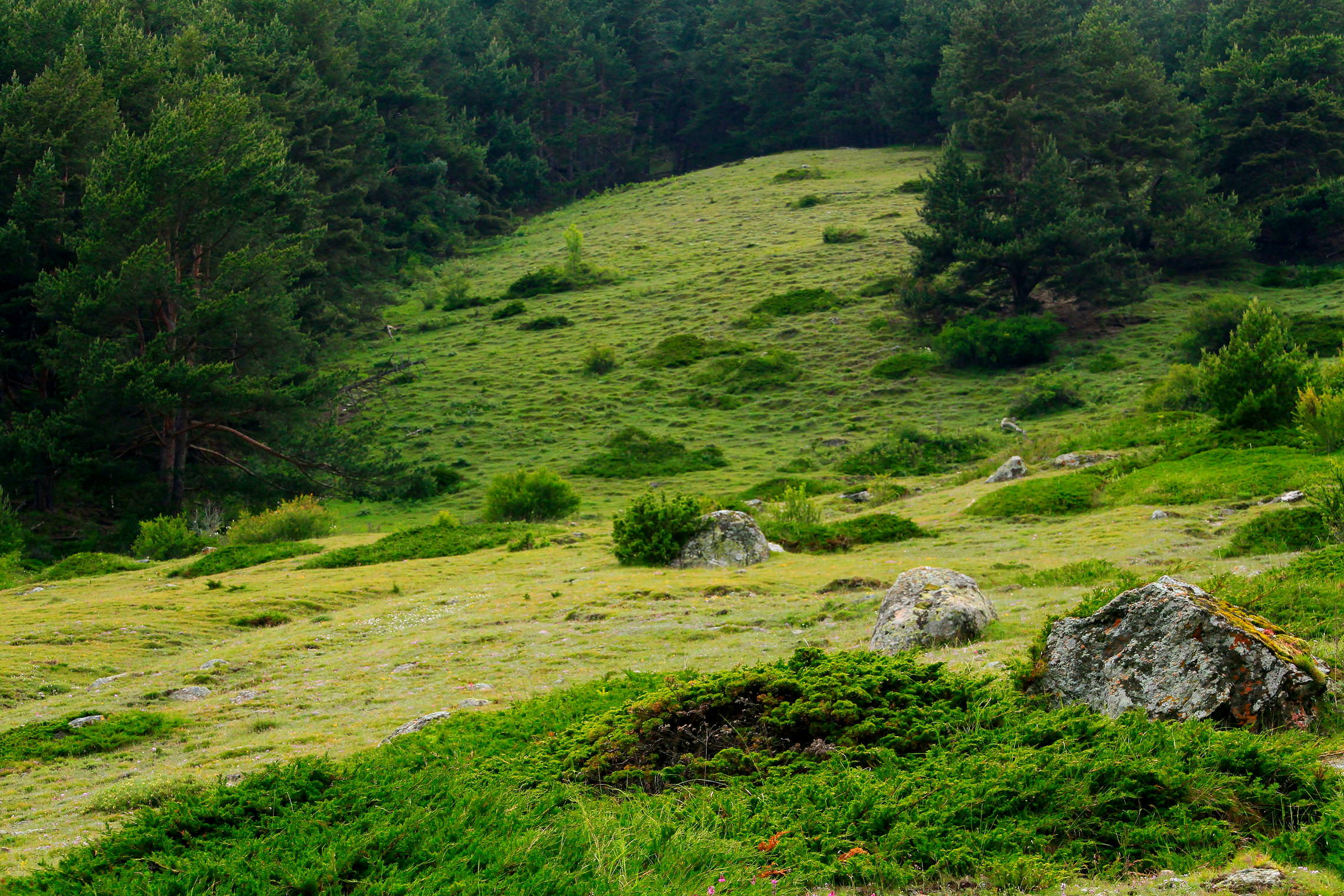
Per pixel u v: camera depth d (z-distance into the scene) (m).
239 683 14.12
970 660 9.31
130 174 45.81
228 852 5.14
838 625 13.51
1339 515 14.94
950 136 73.00
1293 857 4.60
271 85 80.81
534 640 14.56
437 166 107.25
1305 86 74.38
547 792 6.08
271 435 47.28
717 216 104.06
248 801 5.76
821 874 4.83
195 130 49.09
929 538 22.42
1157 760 5.38
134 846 5.34
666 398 64.94
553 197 127.12
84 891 4.88
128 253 45.25
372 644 16.03
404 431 63.31
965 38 78.94
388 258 94.31
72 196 51.94
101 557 31.83
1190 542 17.41
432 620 17.62
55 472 42.50
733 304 79.19
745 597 16.94
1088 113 73.00
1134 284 64.00
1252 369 25.45
